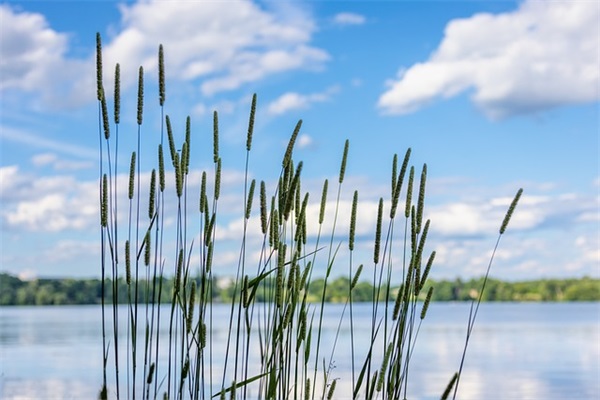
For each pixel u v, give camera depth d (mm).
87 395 8117
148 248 3045
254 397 6270
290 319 3068
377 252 3059
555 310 43500
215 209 3055
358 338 17219
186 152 3092
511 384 9977
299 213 3217
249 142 3129
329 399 3045
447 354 14219
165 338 13719
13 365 11445
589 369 11562
